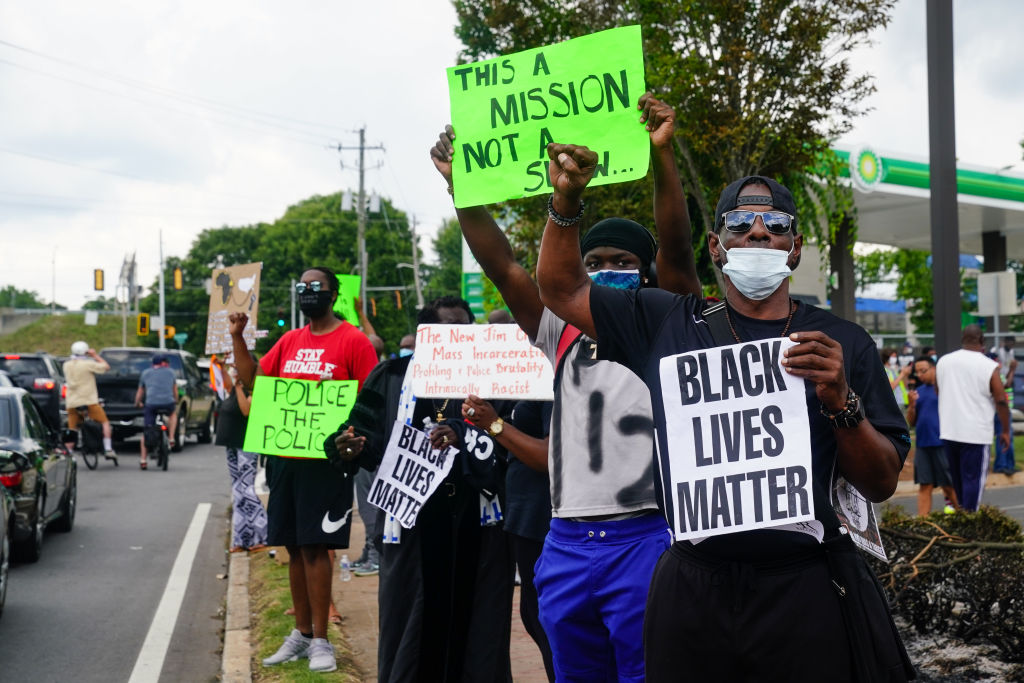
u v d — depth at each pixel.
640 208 13.77
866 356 2.40
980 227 30.23
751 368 2.38
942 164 8.23
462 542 4.13
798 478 2.30
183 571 8.58
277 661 5.29
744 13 11.26
